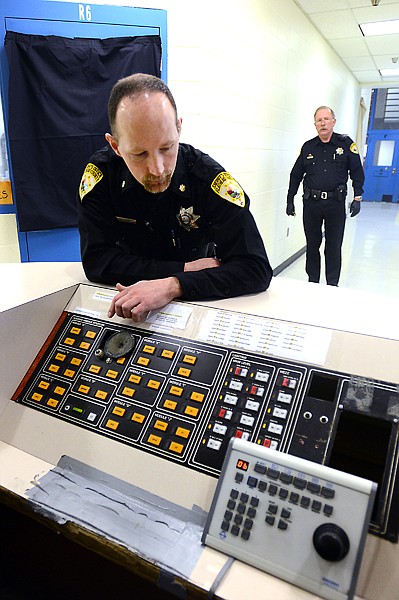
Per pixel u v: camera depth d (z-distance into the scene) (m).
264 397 0.69
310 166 3.62
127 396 0.76
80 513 0.61
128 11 2.13
